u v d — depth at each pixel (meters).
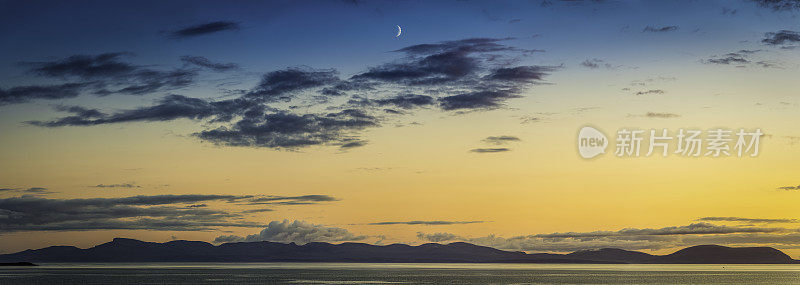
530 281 187.50
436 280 191.62
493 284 168.12
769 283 179.12
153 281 181.12
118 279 193.38
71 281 179.25
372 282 178.12
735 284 173.88
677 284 172.88
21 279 189.50
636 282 184.75
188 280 189.50
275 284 166.50
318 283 171.00
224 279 196.00
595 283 176.88
